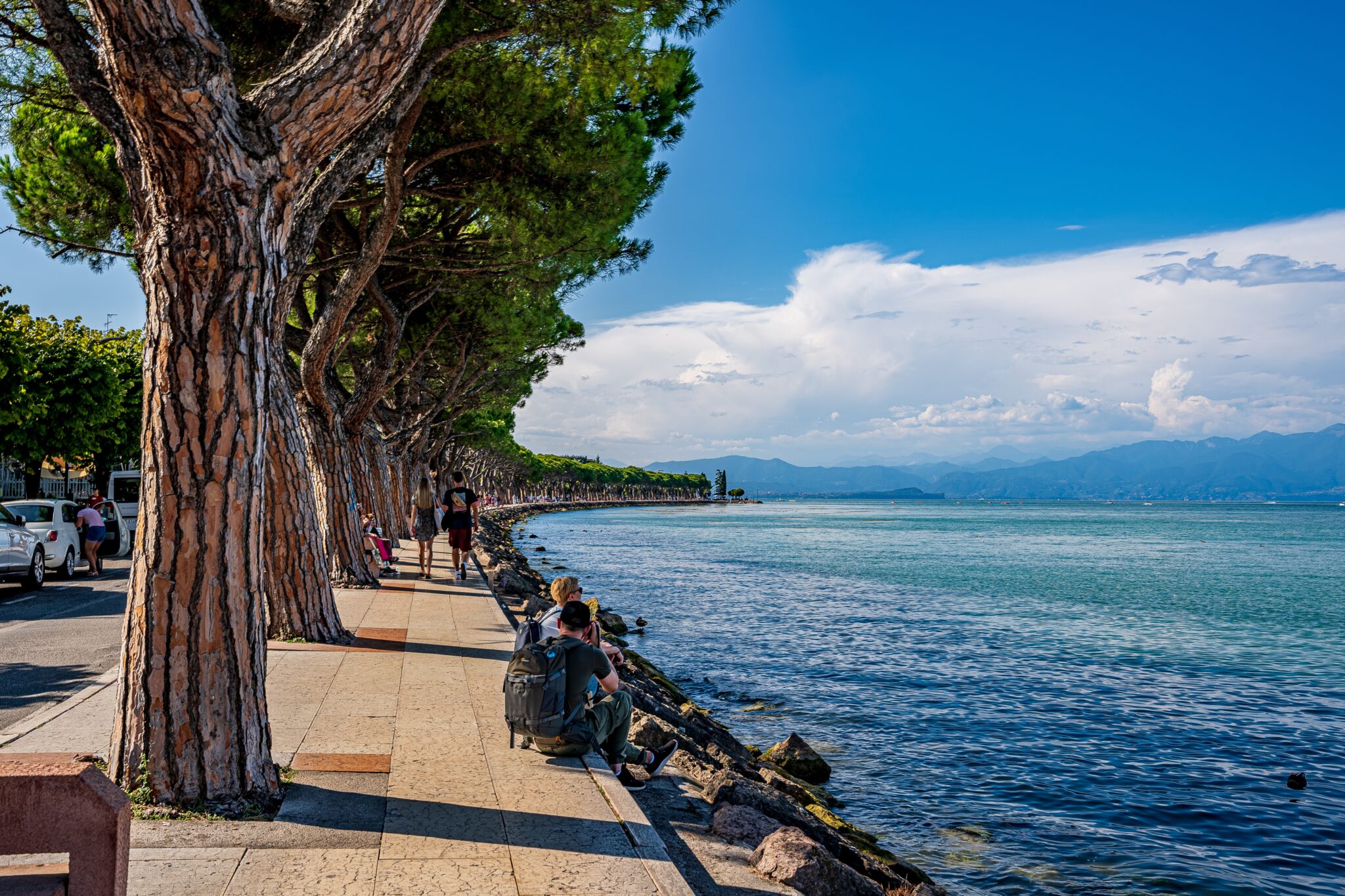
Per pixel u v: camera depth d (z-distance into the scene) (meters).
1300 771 12.28
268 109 5.14
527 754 6.59
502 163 12.48
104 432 36.34
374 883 4.29
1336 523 154.00
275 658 9.91
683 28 9.71
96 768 2.78
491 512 91.38
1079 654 21.20
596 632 7.27
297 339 16.28
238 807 5.12
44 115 12.96
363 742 6.73
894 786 11.32
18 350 28.33
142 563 5.12
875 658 19.98
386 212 11.95
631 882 4.41
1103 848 9.44
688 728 10.97
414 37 5.40
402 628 12.33
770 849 5.81
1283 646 22.94
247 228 5.05
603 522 114.81
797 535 85.25
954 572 44.66
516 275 16.23
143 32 4.61
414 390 35.59
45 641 11.86
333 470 16.81
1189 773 12.08
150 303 5.09
